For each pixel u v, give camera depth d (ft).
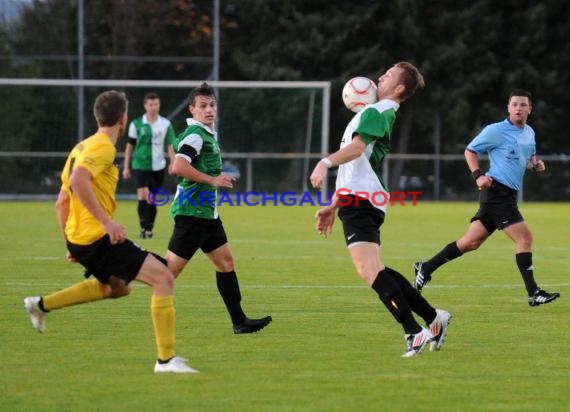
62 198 61.11
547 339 72.79
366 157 65.46
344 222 65.98
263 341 71.05
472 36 315.58
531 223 199.00
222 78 320.70
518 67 318.24
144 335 72.38
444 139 317.83
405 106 314.14
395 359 65.16
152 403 53.42
